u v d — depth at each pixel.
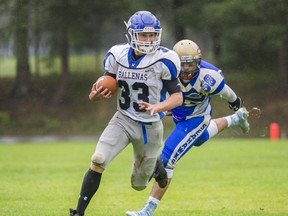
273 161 47.19
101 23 103.00
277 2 90.69
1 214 24.28
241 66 106.00
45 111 107.31
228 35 95.38
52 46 105.88
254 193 30.39
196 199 28.86
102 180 36.50
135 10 97.12
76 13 97.50
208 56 111.75
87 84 111.25
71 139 89.00
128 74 19.72
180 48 22.84
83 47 107.38
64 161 49.88
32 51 139.12
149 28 19.27
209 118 24.28
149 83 19.69
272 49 99.00
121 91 20.16
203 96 23.73
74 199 28.86
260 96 103.50
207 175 38.47
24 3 95.88
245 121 26.31
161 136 20.91
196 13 97.81
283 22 93.94
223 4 92.88
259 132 93.06
